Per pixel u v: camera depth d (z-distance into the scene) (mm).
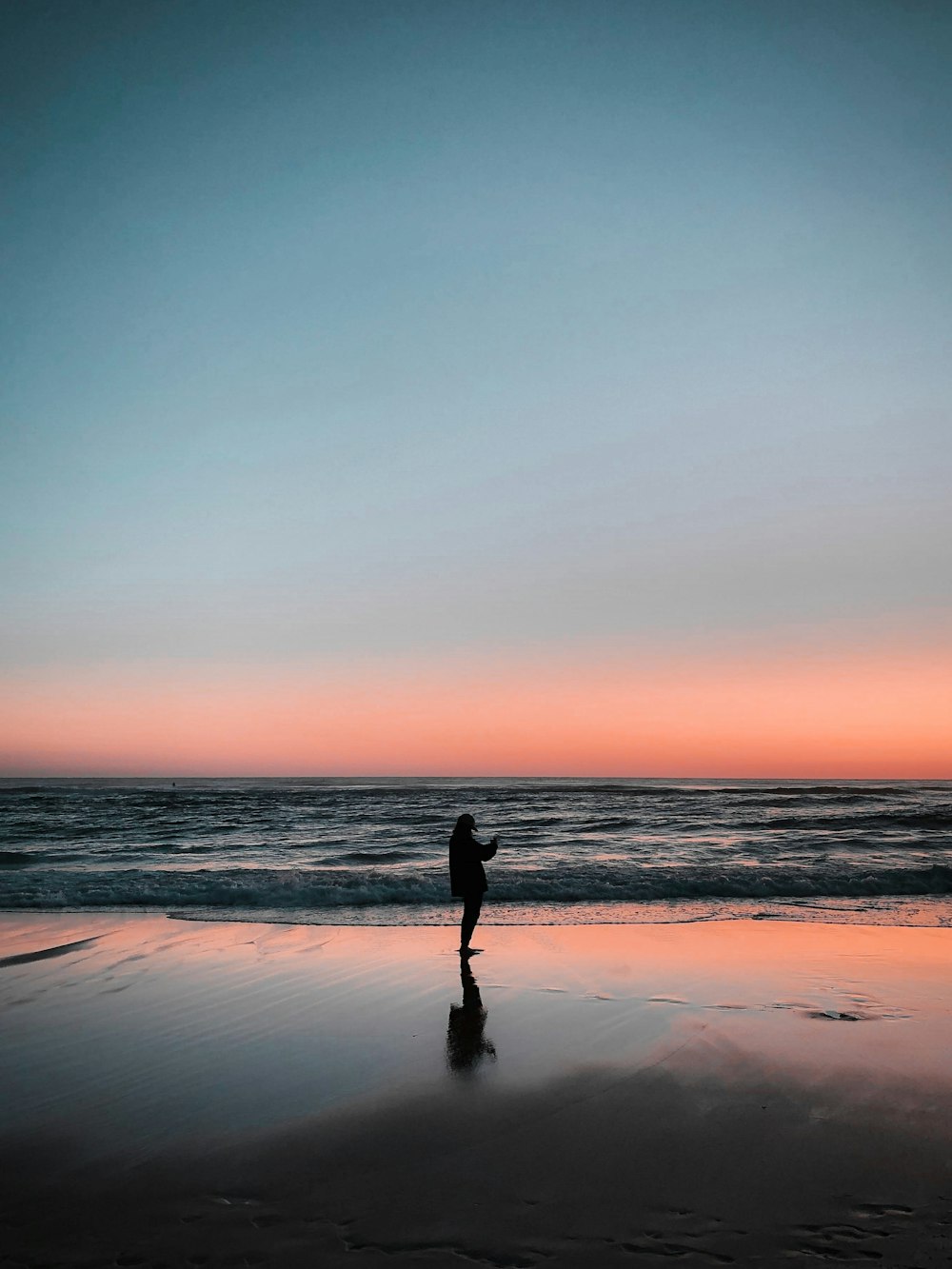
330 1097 4969
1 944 9703
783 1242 3229
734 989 7246
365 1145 4277
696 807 37438
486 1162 4043
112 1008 6938
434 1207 3594
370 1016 6656
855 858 18578
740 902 12672
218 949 9359
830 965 8195
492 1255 3189
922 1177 3771
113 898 12930
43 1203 3709
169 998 7254
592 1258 3152
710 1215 3467
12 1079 5332
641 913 11773
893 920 11086
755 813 33281
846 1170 3854
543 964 8414
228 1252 3252
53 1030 6340
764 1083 5000
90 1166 4086
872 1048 5602
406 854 20062
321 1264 3143
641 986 7422
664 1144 4191
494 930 10477
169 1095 5027
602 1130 4395
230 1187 3836
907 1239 3238
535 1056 5621
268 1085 5168
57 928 10789
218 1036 6180
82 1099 4980
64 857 20203
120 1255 3244
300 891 13109
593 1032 6117
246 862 19250
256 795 51844
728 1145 4160
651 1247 3219
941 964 8211
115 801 44875
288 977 7996
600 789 60062
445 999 7141
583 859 19172
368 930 10586
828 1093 4828
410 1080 5230
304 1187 3820
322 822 30297
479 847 9172
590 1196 3662
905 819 27781
